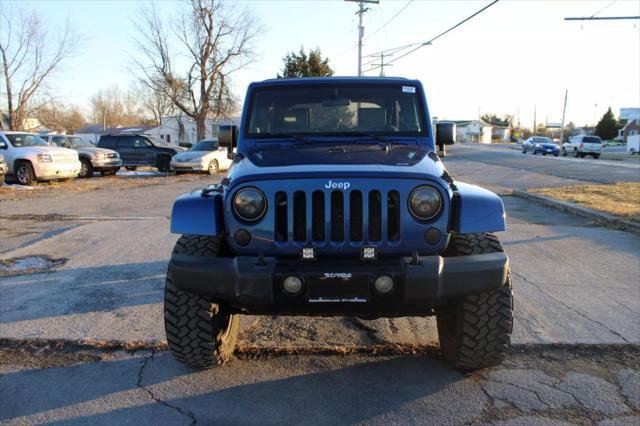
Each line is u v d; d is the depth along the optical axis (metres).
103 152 21.23
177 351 3.53
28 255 7.05
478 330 3.40
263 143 4.36
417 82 4.51
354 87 4.46
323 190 3.18
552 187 16.88
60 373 3.72
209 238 3.47
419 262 3.05
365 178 3.19
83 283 5.79
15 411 3.24
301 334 4.39
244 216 3.23
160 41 39.19
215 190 3.49
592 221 9.98
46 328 4.48
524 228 9.12
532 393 3.41
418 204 3.19
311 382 3.59
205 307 3.47
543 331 4.37
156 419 3.15
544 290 5.54
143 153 24.28
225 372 3.73
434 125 4.64
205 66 39.44
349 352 4.04
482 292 3.19
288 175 3.20
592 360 3.88
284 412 3.22
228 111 40.66
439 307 3.60
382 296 3.09
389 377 3.65
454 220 3.25
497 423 3.07
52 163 17.08
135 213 11.12
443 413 3.19
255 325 4.60
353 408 3.26
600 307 4.99
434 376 3.66
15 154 16.67
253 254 3.27
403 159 3.57
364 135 4.35
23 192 15.13
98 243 7.76
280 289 3.09
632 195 13.20
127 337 4.29
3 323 4.60
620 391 3.43
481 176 21.95
